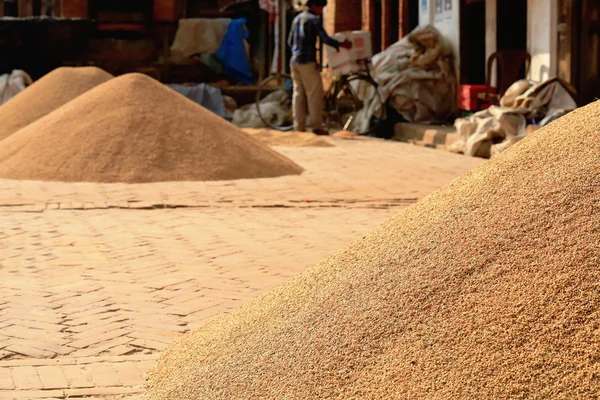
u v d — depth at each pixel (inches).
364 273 190.7
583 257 165.5
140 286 297.3
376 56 872.3
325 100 868.6
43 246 357.7
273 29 1248.2
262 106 952.9
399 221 208.2
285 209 441.7
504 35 759.7
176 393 186.7
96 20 1143.6
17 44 1098.7
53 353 231.8
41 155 531.8
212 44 1122.7
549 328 157.5
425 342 165.0
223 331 206.8
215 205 449.1
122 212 432.5
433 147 740.0
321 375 168.9
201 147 538.9
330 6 1128.8
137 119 545.0
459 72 836.6
